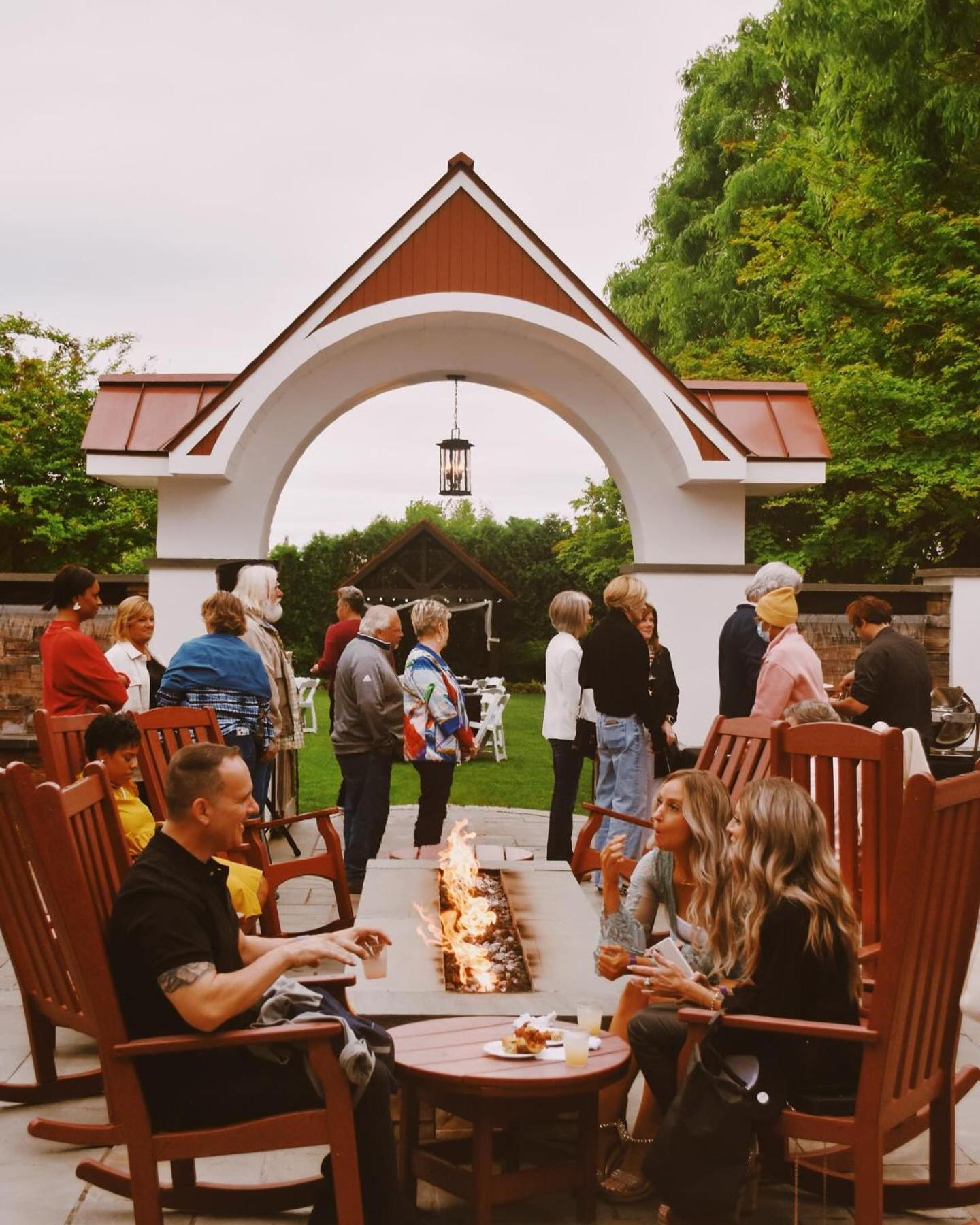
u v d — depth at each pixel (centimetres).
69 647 648
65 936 353
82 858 359
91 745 506
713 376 1856
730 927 369
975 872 344
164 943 312
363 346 991
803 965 332
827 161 1633
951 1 1366
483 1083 328
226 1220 353
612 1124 377
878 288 1562
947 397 1504
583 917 494
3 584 1088
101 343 2112
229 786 330
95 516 1964
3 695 1088
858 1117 317
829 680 1095
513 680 3008
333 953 329
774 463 995
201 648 709
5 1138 404
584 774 1466
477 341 1003
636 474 1016
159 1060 322
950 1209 366
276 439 985
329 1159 328
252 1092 321
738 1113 318
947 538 1686
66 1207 356
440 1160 356
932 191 1570
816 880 338
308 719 1986
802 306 1848
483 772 1440
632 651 751
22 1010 534
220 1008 309
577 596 822
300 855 879
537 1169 346
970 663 1075
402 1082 342
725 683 751
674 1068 357
